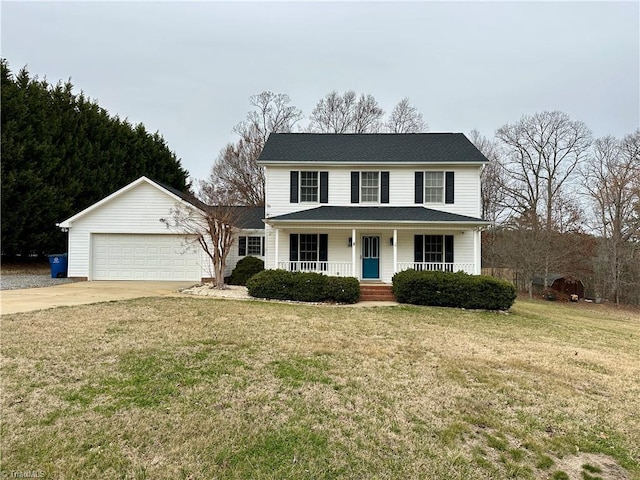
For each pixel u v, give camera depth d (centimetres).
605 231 2575
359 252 1566
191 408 391
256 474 288
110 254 1659
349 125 3506
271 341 662
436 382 498
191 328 733
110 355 548
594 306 2331
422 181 1582
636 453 345
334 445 334
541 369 583
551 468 315
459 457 323
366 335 752
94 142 2384
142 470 287
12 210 1850
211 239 1533
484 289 1189
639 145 2567
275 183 1595
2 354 540
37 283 1498
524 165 3162
